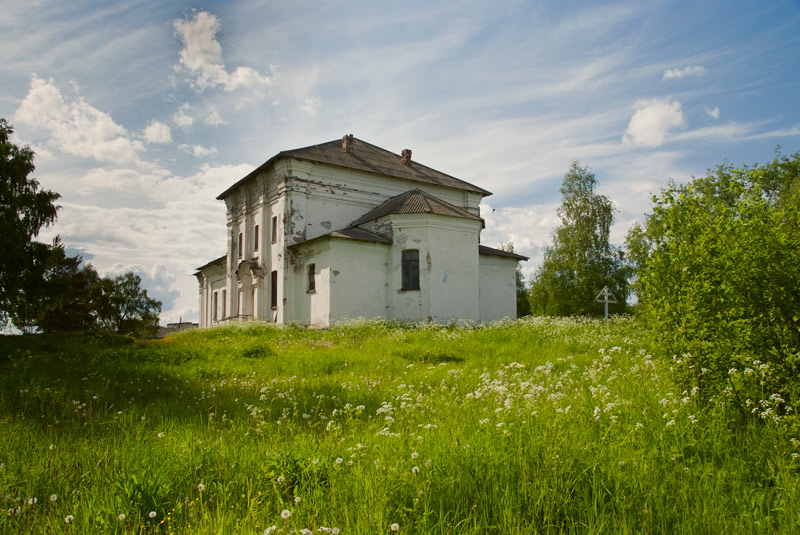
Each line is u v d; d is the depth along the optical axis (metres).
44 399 8.34
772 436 4.54
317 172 34.88
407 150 41.72
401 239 30.55
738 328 5.69
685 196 6.69
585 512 3.57
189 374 12.47
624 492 3.75
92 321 51.56
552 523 3.53
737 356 5.61
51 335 23.22
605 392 6.70
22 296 25.62
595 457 4.36
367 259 30.62
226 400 8.70
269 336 26.52
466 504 3.73
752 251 5.65
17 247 24.48
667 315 6.37
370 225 32.78
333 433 5.89
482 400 6.93
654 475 4.06
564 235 46.34
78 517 3.83
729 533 3.35
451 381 9.73
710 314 5.97
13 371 12.77
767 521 3.42
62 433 6.29
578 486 3.89
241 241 40.09
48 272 28.30
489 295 35.72
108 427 6.53
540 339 18.31
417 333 22.12
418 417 6.42
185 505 3.89
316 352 16.62
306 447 5.12
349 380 10.64
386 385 9.75
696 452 4.59
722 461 4.53
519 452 4.31
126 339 24.30
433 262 29.86
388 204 34.12
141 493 3.97
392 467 4.20
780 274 5.50
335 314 29.42
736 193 6.28
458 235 30.92
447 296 30.08
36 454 5.30
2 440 5.85
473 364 13.12
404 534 3.37
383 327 25.16
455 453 4.46
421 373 11.47
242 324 30.81
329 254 29.83
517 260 37.09
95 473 4.65
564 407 6.11
